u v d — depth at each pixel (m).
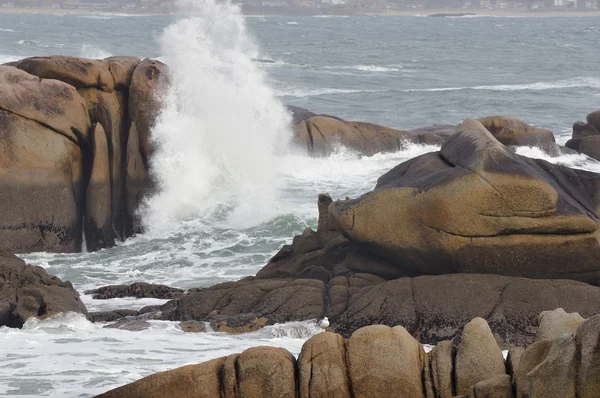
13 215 59.56
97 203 61.97
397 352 27.61
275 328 41.09
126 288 50.22
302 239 49.72
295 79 186.25
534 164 44.03
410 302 40.75
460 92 162.25
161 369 34.31
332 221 49.47
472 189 41.69
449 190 42.00
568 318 29.39
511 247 41.94
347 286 43.72
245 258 59.50
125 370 34.12
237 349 37.94
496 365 27.22
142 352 37.03
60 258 59.56
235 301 43.56
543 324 29.36
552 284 40.91
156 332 40.97
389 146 91.06
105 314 44.31
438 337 39.69
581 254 41.91
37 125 60.09
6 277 45.19
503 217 41.69
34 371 33.91
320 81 183.75
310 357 27.64
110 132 63.62
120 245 63.31
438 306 40.41
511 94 159.00
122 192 64.69
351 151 89.00
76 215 61.44
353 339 27.75
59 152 60.56
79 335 40.03
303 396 27.44
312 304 42.59
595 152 93.19
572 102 148.25
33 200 59.97
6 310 42.78
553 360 24.86
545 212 41.62
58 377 33.16
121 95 65.12
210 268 57.31
